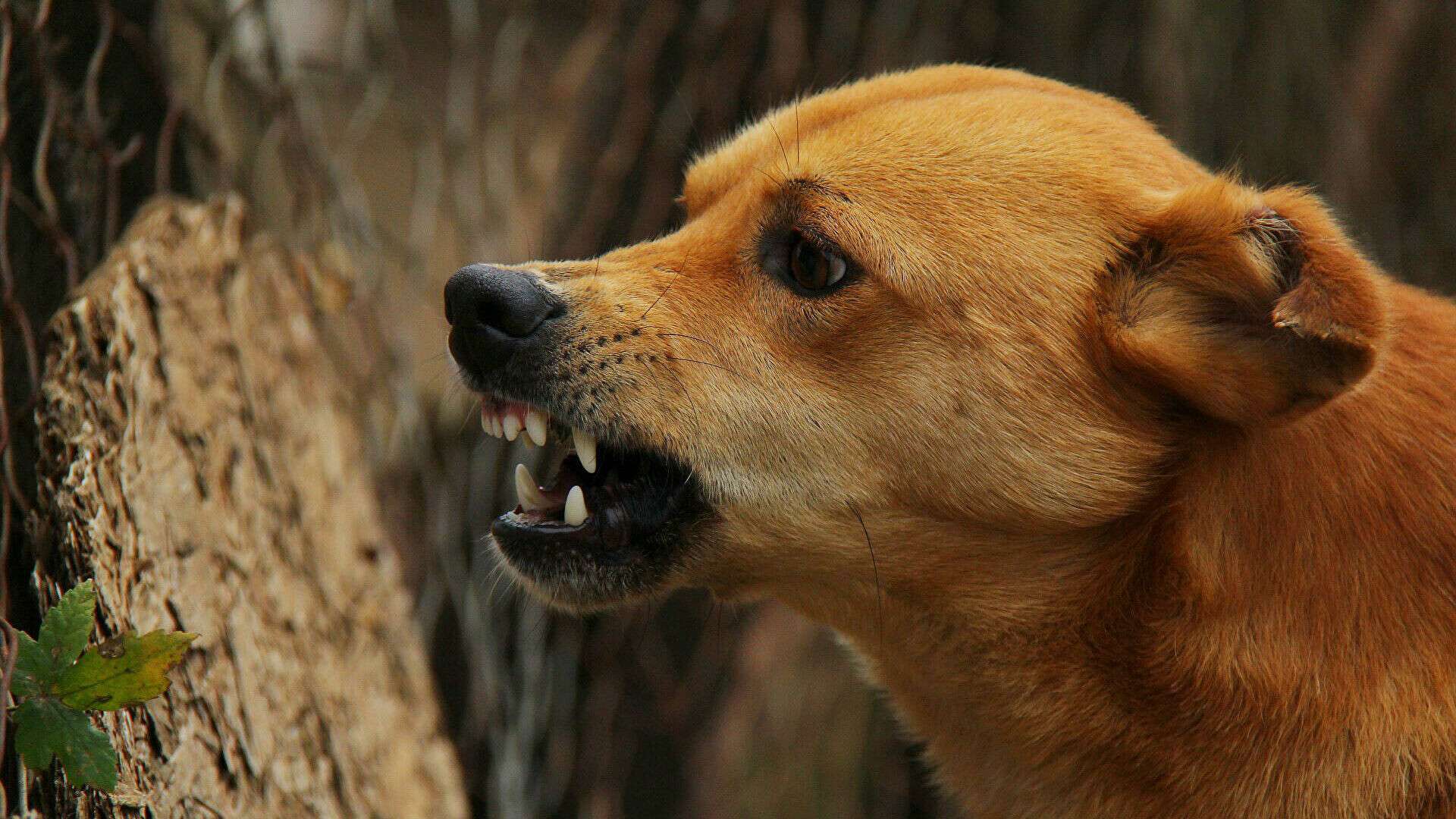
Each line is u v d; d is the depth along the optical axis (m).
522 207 9.90
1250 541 4.67
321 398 6.64
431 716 6.50
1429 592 4.60
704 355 4.98
